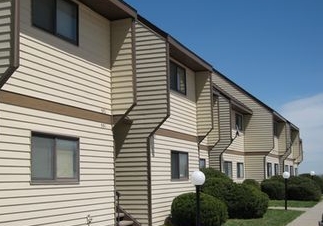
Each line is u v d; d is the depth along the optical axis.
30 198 10.84
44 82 11.57
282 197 33.03
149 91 16.42
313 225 19.16
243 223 19.02
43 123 11.44
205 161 24.12
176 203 17.22
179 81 20.08
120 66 14.36
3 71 9.62
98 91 13.72
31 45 11.22
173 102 19.17
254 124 36.22
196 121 21.61
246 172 36.00
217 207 16.92
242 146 35.56
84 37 13.30
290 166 50.88
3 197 10.09
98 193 13.42
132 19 14.39
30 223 10.78
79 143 12.76
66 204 12.08
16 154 10.52
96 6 13.60
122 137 16.55
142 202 16.19
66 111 12.30
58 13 12.33
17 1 9.71
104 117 13.95
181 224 17.12
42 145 11.42
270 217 21.55
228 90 36.47
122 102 14.22
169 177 18.17
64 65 12.35
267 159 37.97
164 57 16.36
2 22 9.73
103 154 13.76
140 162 16.30
